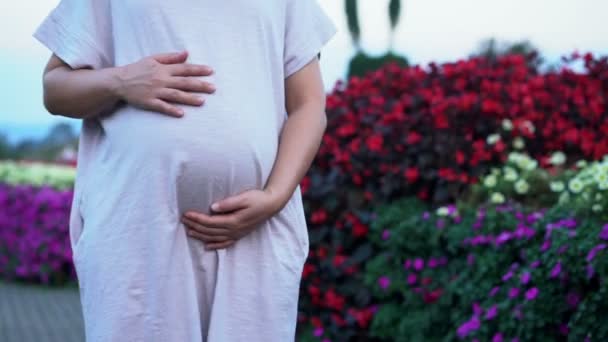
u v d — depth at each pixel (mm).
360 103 5629
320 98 2395
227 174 2168
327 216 5082
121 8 2203
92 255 2182
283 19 2322
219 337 2182
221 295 2193
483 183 4660
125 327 2141
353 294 4863
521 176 4570
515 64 5676
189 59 2168
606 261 2994
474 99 5008
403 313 4465
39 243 9047
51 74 2262
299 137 2301
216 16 2182
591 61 5652
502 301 3617
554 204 4340
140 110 2170
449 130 4938
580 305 3082
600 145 5000
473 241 3914
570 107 5336
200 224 2168
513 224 3865
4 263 9383
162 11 2164
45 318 7059
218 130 2156
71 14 2268
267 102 2242
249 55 2207
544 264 3381
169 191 2146
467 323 3670
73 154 18344
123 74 2160
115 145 2195
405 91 5676
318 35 2404
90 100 2195
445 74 5531
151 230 2141
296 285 2309
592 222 3365
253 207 2170
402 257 4492
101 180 2213
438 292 4164
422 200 4871
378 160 5020
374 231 4797
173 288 2152
